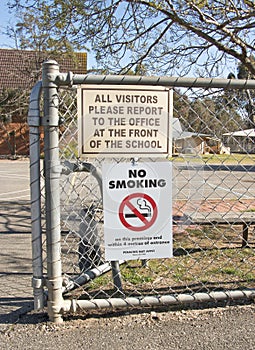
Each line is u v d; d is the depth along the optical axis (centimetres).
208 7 511
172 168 286
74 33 577
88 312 294
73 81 263
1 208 834
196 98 303
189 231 563
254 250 479
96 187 334
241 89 292
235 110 333
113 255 282
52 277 272
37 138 268
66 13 546
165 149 280
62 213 338
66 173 293
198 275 389
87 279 343
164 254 288
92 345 250
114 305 282
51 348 246
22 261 452
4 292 347
